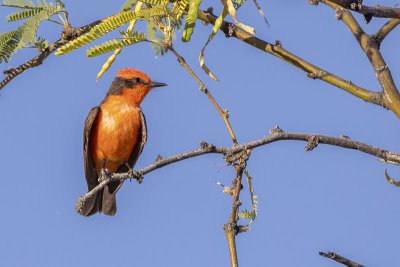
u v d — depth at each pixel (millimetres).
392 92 6988
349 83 7289
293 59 7555
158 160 7020
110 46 6363
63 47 6188
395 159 6812
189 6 6707
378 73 7188
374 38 7547
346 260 6051
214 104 7004
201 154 6742
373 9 6672
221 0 6840
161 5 6543
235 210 6230
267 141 6629
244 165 6410
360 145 6867
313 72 7512
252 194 6641
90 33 6250
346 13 7855
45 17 7492
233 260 6023
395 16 6742
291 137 6707
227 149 6609
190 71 6934
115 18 6309
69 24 7859
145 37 6559
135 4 7742
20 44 7387
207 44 6988
